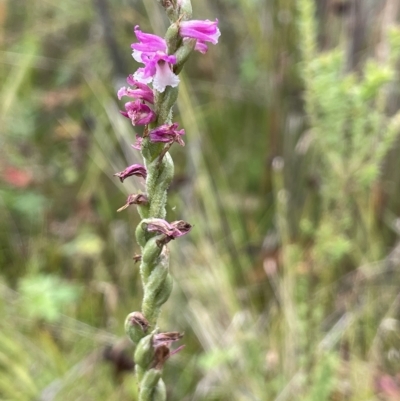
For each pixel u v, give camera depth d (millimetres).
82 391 160
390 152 200
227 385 161
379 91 166
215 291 178
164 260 80
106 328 186
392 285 183
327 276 179
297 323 165
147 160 77
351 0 189
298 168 199
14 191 220
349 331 169
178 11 75
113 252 209
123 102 207
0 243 215
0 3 264
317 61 160
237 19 253
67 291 180
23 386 159
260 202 214
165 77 73
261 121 235
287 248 171
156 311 82
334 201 185
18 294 190
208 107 245
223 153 238
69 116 255
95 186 218
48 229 218
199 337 171
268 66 213
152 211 79
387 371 166
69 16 266
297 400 154
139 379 84
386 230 202
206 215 202
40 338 176
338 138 163
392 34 153
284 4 202
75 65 258
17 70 250
